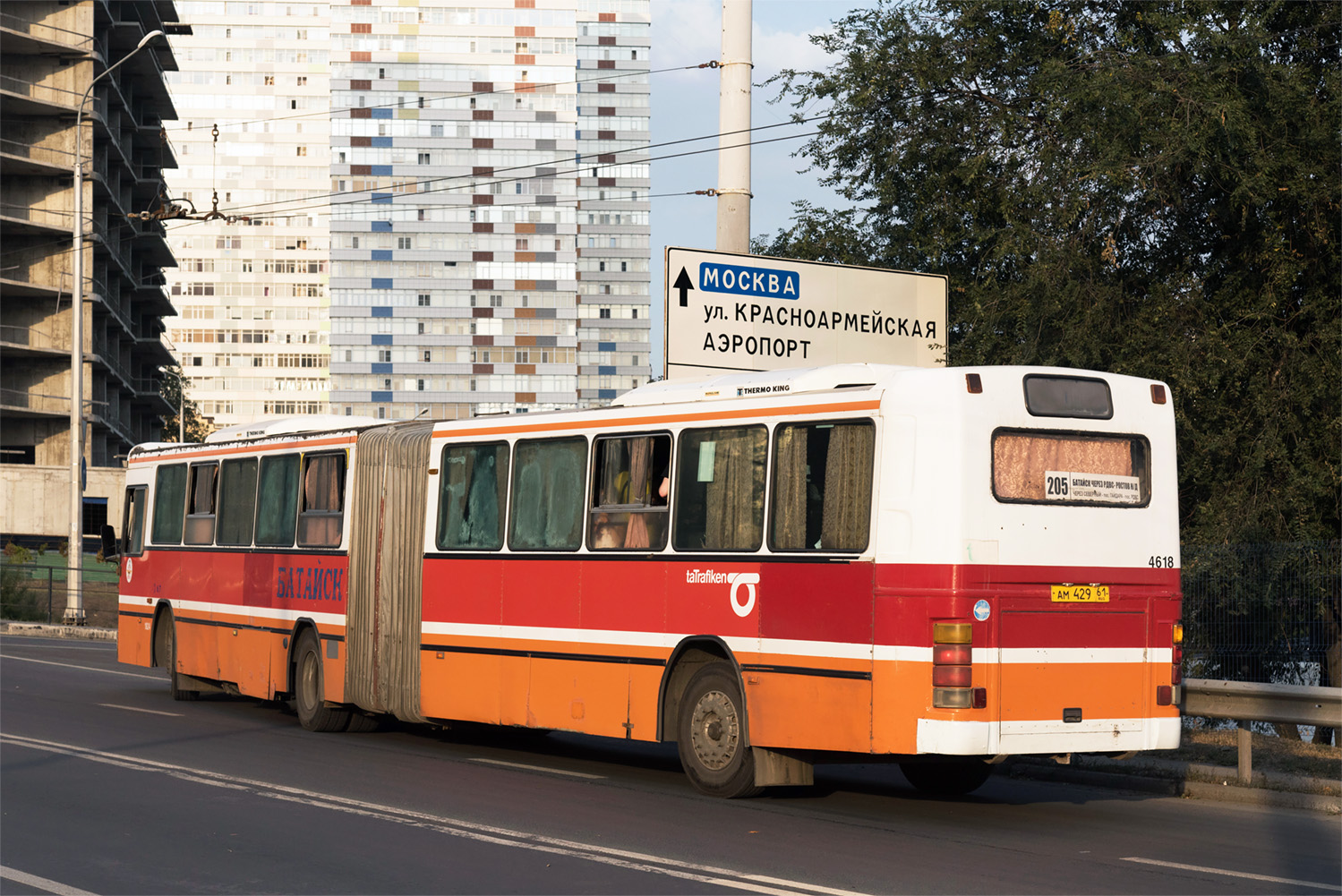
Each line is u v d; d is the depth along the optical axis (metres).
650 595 12.22
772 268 19.14
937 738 10.02
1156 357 16.64
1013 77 18.97
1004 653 10.24
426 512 14.94
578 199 160.50
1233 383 16.89
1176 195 16.80
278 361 165.38
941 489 10.25
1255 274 17.50
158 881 8.27
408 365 146.88
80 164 38.88
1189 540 17.11
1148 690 10.88
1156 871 8.74
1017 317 17.41
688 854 9.09
